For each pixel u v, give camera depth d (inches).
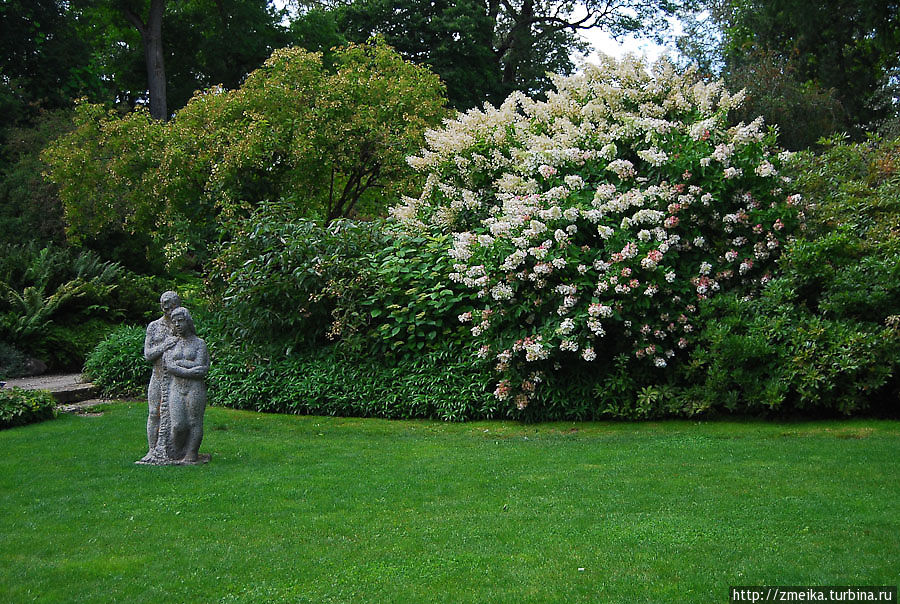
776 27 945.5
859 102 938.7
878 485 225.5
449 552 178.4
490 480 244.7
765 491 222.7
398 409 377.1
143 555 178.2
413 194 652.1
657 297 350.9
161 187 617.3
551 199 362.6
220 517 206.4
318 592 156.5
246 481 243.4
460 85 1080.8
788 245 353.1
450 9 1085.8
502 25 1268.5
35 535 191.3
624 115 396.5
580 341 339.9
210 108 651.5
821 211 379.9
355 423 364.2
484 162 432.8
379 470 260.4
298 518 205.2
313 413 389.4
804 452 269.4
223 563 172.2
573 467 261.0
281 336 430.3
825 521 192.7
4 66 992.9
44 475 250.5
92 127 676.1
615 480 240.7
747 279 367.6
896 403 335.3
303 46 1059.9
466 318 369.7
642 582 157.6
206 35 1100.5
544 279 346.6
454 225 439.2
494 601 150.7
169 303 270.5
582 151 394.3
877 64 960.3
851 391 319.6
